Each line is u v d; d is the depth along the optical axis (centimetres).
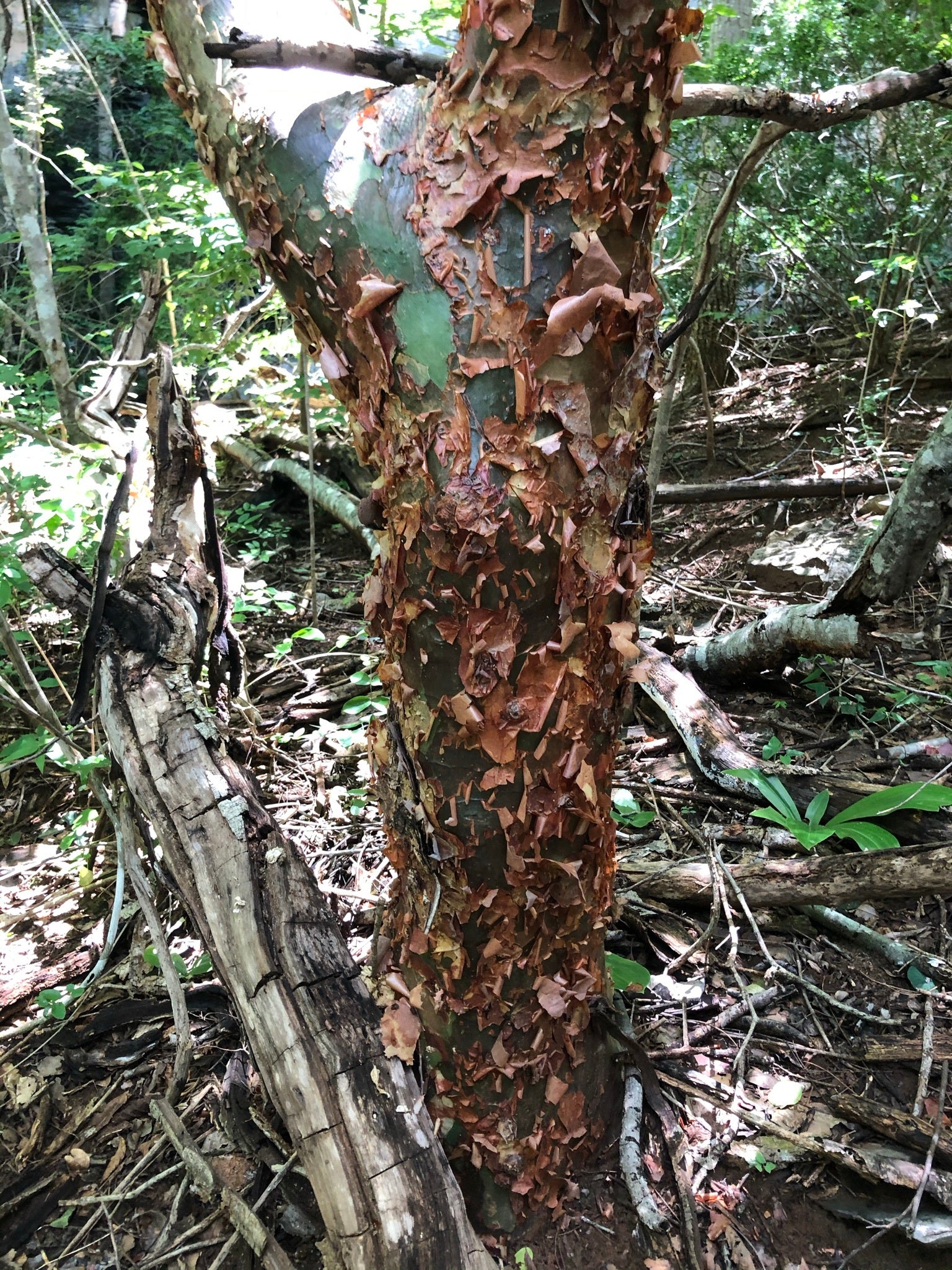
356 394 112
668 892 192
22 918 209
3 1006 184
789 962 181
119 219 471
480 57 93
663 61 95
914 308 382
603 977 139
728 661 276
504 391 100
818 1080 156
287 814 226
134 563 174
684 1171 137
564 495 104
